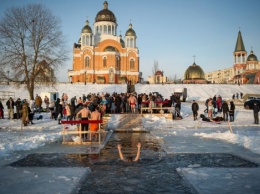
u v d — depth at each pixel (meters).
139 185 7.07
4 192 6.52
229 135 15.03
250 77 92.06
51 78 39.84
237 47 105.94
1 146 11.96
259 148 11.60
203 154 10.87
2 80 38.31
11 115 25.36
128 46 78.81
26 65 38.28
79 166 9.01
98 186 7.01
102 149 12.13
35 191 6.57
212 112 27.02
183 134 16.92
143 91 55.69
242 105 42.69
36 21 38.88
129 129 18.80
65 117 25.81
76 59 77.81
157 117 24.17
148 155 10.73
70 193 6.41
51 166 8.99
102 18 80.00
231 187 6.81
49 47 39.53
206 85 62.22
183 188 6.85
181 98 47.19
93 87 55.59
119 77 73.56
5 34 37.72
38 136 14.98
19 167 8.83
